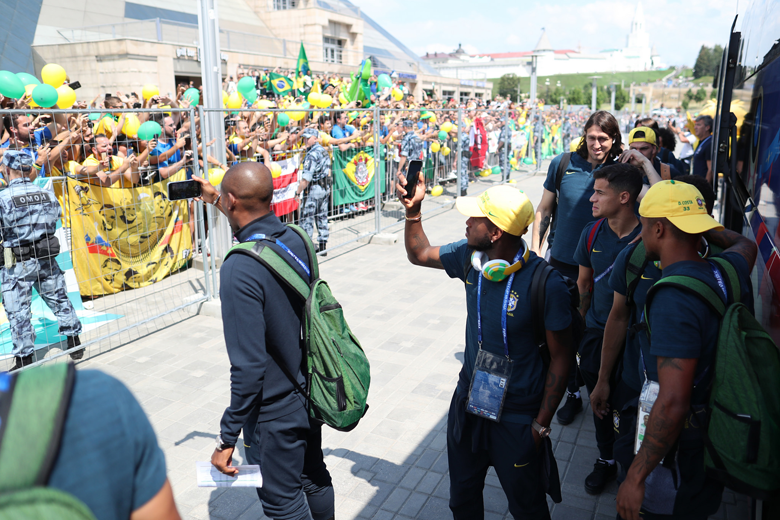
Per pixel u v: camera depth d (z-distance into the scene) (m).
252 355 2.24
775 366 1.84
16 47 23.81
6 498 0.78
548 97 118.00
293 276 2.39
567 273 4.12
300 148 8.34
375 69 35.03
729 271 2.05
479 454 2.50
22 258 4.74
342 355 2.44
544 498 2.46
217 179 6.22
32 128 6.22
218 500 3.28
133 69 22.50
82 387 0.93
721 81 7.00
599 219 3.25
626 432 2.57
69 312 5.12
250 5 39.91
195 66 24.86
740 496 3.26
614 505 3.20
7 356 5.17
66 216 6.11
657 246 2.12
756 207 3.25
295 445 2.47
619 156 3.76
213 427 4.04
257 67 26.03
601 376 2.84
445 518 3.10
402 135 11.85
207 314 6.23
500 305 2.28
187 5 32.44
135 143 7.36
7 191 4.62
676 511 2.02
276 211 7.87
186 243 7.62
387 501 3.24
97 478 0.89
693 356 1.87
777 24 3.09
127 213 6.69
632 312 2.64
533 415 2.33
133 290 6.94
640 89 134.38
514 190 2.24
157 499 0.99
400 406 4.29
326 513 2.77
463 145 13.44
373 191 10.95
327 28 39.56
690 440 1.98
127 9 28.84
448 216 11.55
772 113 3.00
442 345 5.41
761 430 1.75
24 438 0.83
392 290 7.07
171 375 4.82
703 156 8.24
